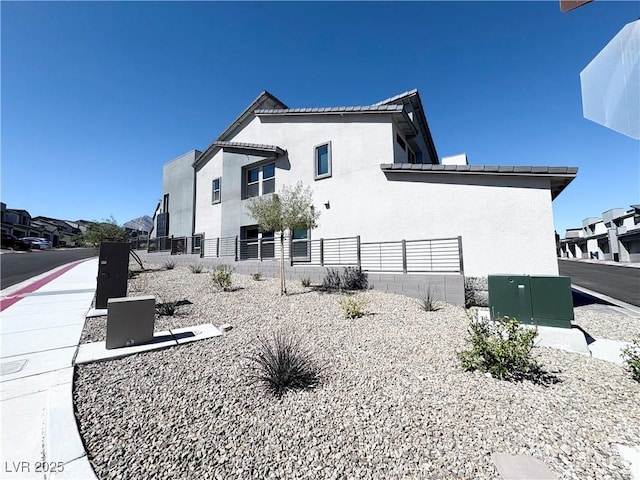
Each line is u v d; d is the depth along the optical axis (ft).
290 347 13.53
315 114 40.91
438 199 30.32
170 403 10.33
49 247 128.16
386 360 13.84
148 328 15.76
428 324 19.63
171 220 66.39
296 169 42.45
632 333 19.33
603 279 50.24
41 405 10.07
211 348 15.06
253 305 23.93
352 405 10.22
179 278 36.37
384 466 7.63
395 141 36.47
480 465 7.61
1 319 20.20
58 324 19.11
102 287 22.27
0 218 133.80
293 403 10.36
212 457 7.95
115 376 12.19
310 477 7.34
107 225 43.88
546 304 17.17
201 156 58.29
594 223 118.01
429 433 8.81
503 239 26.91
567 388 11.46
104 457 7.87
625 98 3.92
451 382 11.82
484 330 14.03
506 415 9.69
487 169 27.30
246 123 50.98
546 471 7.38
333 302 25.18
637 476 7.23
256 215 30.40
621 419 9.50
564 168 24.76
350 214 36.58
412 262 31.48
